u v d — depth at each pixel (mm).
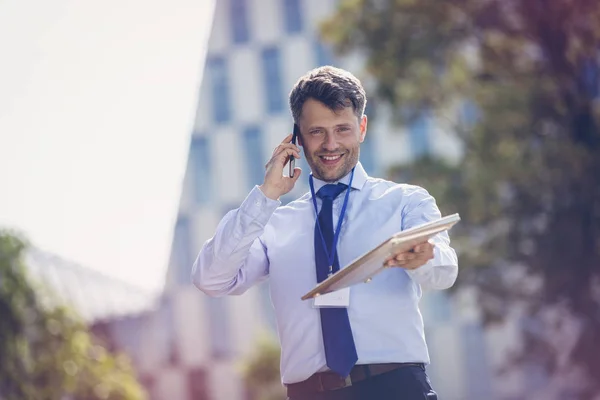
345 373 2479
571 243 14953
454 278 2641
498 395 26844
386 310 2559
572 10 14727
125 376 11477
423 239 2273
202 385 29109
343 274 2211
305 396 2592
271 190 2645
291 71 29062
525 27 15117
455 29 15328
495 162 15117
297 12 29047
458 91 15656
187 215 29547
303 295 2547
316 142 2635
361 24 15312
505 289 15852
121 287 27641
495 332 26906
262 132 29375
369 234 2652
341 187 2701
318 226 2656
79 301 23922
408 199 2701
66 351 9117
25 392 8859
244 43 29453
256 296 29125
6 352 8766
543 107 15258
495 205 15086
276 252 2701
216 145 29578
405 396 2512
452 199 15188
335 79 2611
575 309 15484
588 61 15289
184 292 29359
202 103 29656
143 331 28750
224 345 29172
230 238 2646
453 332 27328
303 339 2600
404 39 15219
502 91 15242
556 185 14883
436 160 16109
